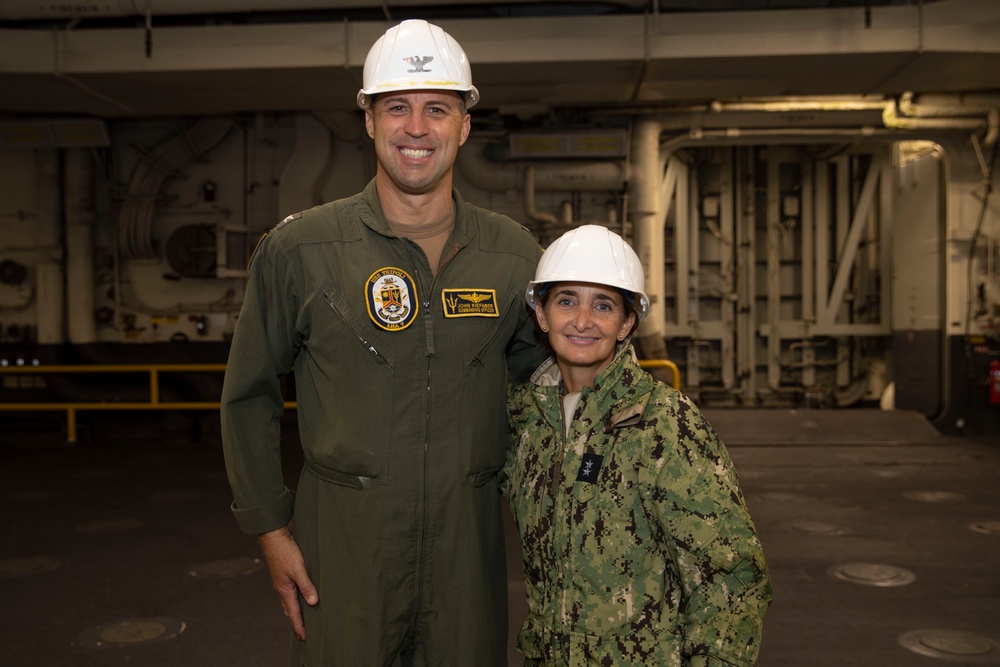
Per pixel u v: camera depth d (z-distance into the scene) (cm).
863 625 295
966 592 328
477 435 149
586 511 132
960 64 591
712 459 129
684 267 867
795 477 565
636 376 137
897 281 827
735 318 882
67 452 721
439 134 145
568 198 789
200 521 453
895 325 827
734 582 126
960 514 455
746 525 127
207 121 777
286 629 292
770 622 299
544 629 137
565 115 752
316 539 150
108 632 290
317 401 152
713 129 748
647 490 130
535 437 147
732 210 876
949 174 747
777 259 876
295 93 650
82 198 785
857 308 870
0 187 796
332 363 147
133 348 799
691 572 126
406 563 145
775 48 566
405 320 145
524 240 162
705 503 126
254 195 796
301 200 764
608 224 781
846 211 863
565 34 575
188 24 637
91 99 667
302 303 149
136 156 795
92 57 589
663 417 132
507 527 442
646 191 754
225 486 554
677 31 571
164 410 798
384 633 145
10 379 790
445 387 147
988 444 702
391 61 145
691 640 125
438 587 147
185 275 784
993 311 747
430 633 149
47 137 757
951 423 756
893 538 407
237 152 795
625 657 129
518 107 705
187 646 278
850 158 868
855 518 448
